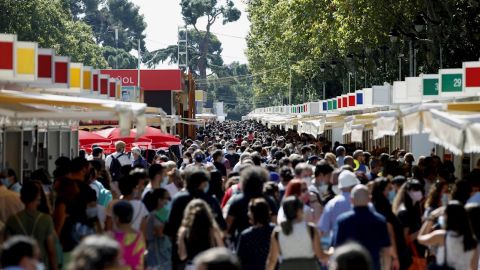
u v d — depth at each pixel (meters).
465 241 14.65
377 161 26.08
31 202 14.85
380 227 14.76
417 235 17.88
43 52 24.59
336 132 76.00
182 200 16.62
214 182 22.41
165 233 16.67
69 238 16.59
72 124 35.44
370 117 33.25
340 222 14.82
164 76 90.38
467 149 16.02
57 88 26.83
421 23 45.06
